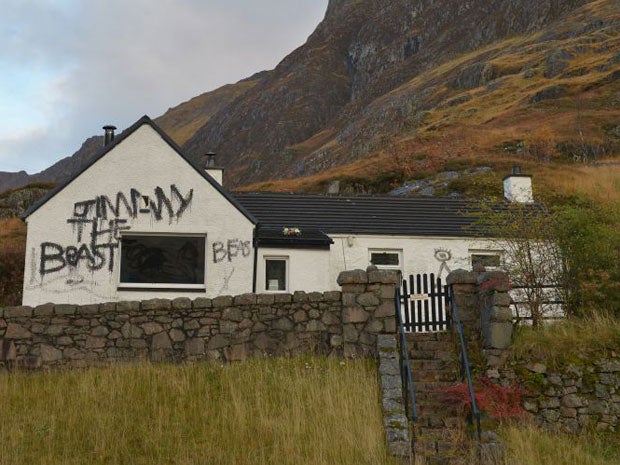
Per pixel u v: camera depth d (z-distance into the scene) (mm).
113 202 17422
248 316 13484
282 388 11656
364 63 183000
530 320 14523
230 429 10508
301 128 164125
